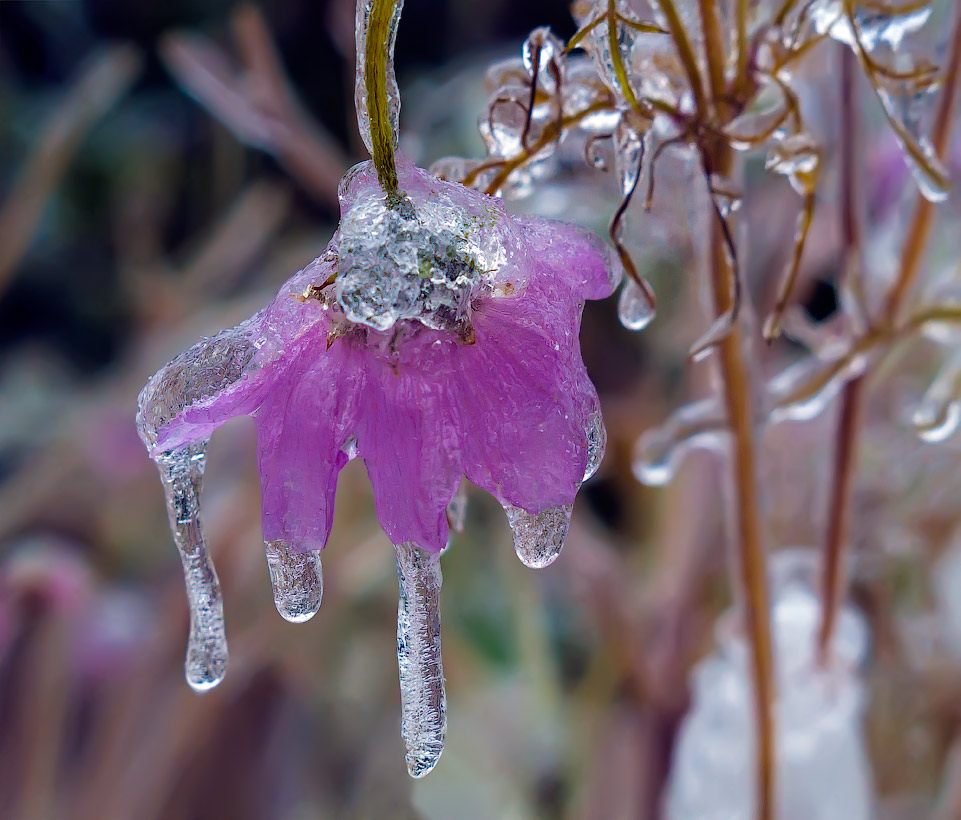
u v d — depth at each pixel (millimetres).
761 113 434
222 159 968
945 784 657
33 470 924
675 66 440
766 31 435
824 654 511
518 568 771
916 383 687
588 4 437
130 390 864
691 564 681
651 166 432
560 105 427
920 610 680
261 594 722
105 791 704
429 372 396
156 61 1153
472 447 395
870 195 606
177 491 414
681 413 479
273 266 903
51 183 761
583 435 394
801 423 685
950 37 466
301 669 769
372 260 388
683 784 570
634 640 700
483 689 810
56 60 1172
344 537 744
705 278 459
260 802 749
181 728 709
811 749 513
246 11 622
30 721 693
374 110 392
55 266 1250
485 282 396
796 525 684
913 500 667
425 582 395
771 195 624
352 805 772
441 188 397
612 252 419
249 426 776
